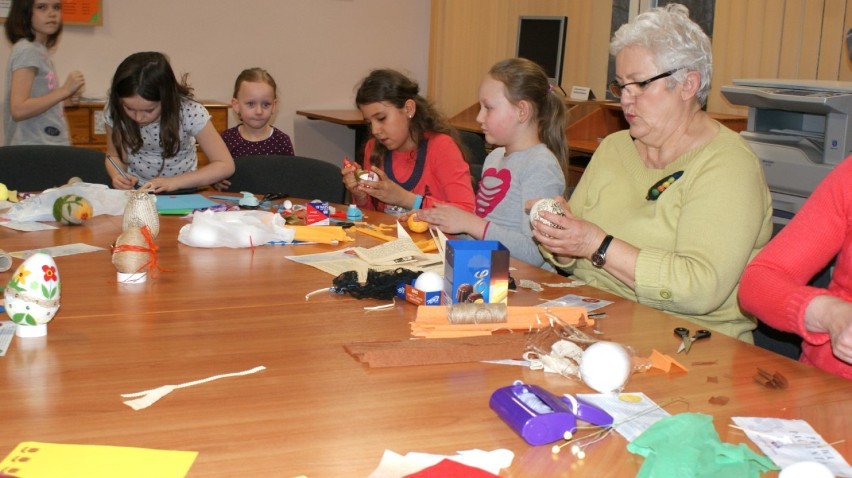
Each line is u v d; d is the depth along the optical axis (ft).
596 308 5.07
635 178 6.04
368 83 9.13
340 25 17.65
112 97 9.12
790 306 4.48
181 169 9.79
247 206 7.84
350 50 17.85
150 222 6.40
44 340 4.18
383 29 18.08
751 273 4.85
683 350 4.35
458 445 3.18
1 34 14.51
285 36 17.15
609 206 6.09
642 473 2.98
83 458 2.97
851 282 4.95
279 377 3.78
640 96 5.59
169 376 3.75
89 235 6.64
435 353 4.07
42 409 3.36
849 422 3.50
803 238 4.89
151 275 5.41
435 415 3.44
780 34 12.53
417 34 18.44
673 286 5.13
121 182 8.49
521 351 4.20
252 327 4.48
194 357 4.00
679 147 5.74
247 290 5.21
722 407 3.62
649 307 5.24
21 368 3.80
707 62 5.54
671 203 5.63
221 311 4.76
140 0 15.65
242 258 6.07
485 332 4.44
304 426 3.28
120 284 5.26
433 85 18.19
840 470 3.05
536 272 6.01
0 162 9.09
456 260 4.73
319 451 3.08
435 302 4.90
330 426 3.30
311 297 5.09
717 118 12.75
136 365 3.87
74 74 11.68
